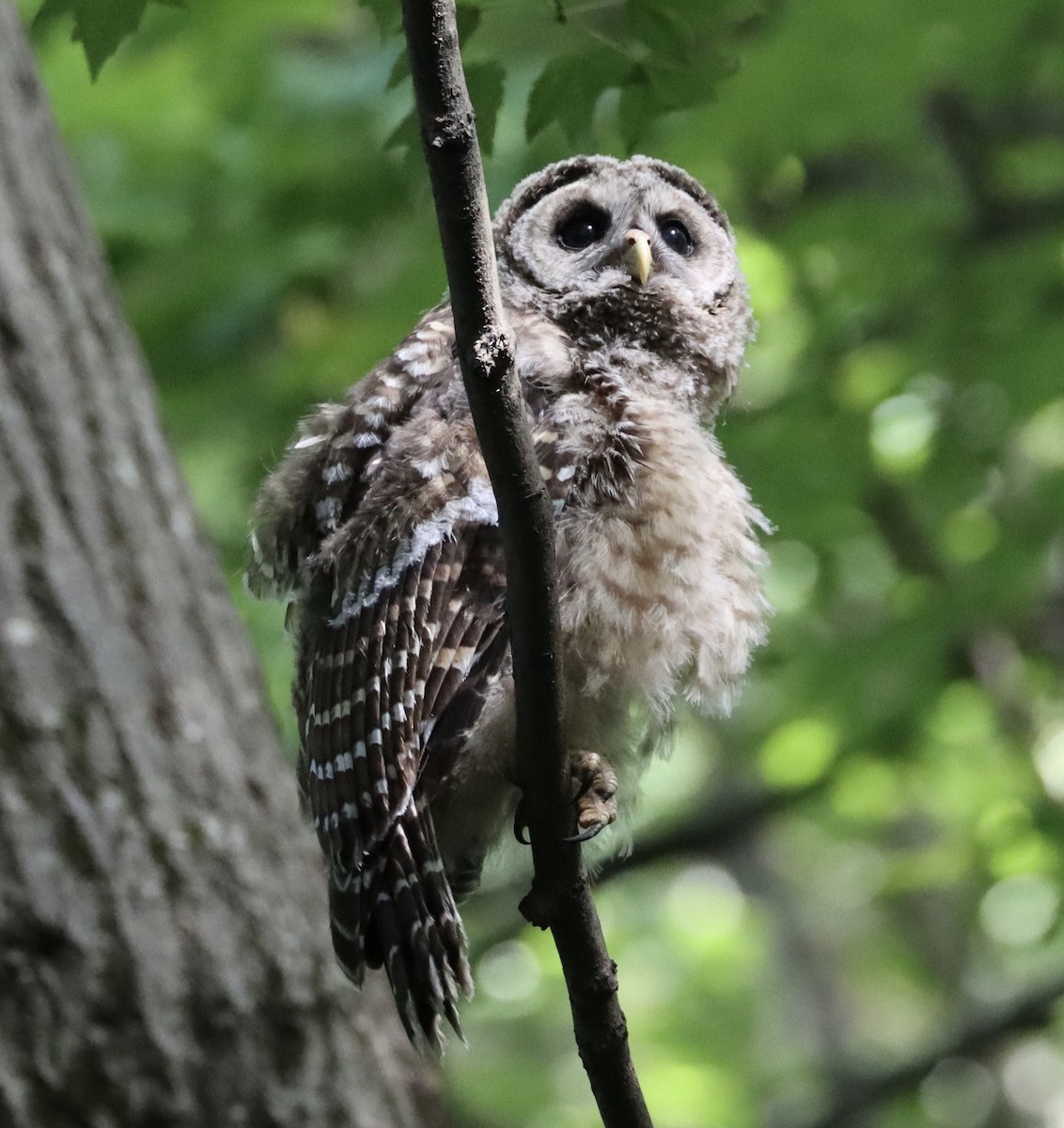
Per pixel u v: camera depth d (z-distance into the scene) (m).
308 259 14.21
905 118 14.11
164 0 6.45
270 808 8.20
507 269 8.89
